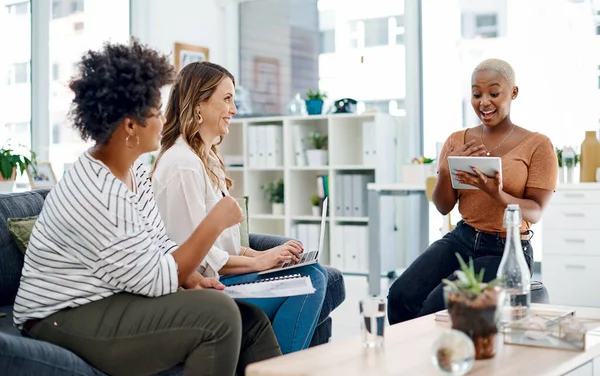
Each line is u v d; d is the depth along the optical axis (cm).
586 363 179
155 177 253
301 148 618
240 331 198
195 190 251
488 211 299
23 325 204
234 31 689
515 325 190
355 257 589
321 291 257
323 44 652
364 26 634
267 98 681
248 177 639
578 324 187
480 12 589
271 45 677
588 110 556
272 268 261
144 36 623
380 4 625
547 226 469
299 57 662
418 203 618
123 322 195
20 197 264
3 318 231
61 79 590
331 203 598
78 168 200
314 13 654
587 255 459
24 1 572
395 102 624
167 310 195
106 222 194
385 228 595
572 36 558
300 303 253
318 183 606
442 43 604
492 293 173
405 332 199
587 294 461
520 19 573
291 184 619
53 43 585
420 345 184
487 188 285
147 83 200
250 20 686
